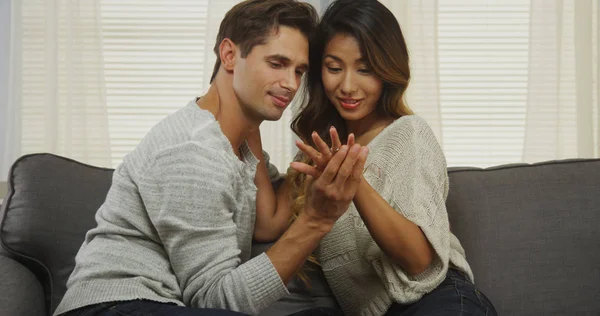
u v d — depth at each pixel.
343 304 1.82
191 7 2.88
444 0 2.91
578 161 2.06
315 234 1.49
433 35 2.74
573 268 1.92
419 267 1.60
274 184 1.97
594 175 2.01
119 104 2.87
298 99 2.02
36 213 1.85
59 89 2.74
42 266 1.85
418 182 1.66
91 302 1.42
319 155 1.46
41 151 2.77
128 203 1.50
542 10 2.79
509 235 1.94
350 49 1.76
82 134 2.72
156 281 1.47
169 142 1.49
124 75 2.87
